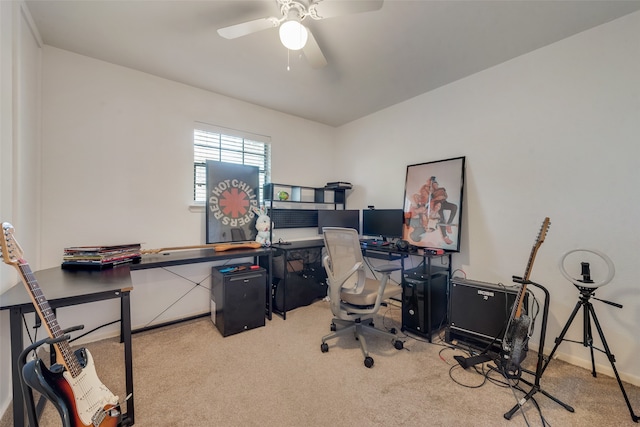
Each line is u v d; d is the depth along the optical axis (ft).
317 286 11.03
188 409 4.94
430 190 9.50
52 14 5.81
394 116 10.95
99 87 7.64
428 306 7.77
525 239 7.39
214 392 5.41
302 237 12.50
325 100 10.50
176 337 7.83
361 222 12.31
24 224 5.86
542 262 7.05
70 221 7.25
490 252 8.09
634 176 5.78
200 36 6.61
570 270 6.59
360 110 11.55
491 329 6.88
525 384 5.74
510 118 7.65
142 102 8.30
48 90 6.94
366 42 6.80
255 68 8.07
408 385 5.68
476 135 8.41
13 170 5.29
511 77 7.61
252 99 10.37
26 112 5.95
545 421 4.72
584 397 5.31
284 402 5.14
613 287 6.02
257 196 10.38
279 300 9.76
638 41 5.70
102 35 6.56
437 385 5.70
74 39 6.71
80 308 7.46
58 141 7.08
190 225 9.25
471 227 8.54
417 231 9.79
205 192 9.50
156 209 8.58
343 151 13.30
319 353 6.95
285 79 8.77
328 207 13.42
